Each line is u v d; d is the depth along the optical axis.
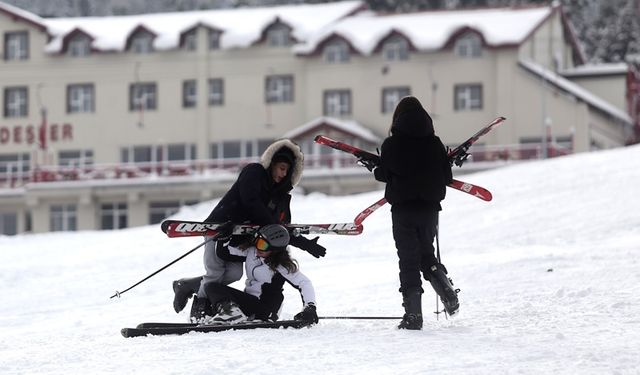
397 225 23.67
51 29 199.50
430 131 23.83
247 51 190.62
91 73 196.75
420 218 23.59
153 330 23.83
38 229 189.12
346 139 179.62
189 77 192.75
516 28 180.38
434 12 193.12
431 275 23.73
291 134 181.00
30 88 198.62
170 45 191.88
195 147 192.88
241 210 24.62
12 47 199.88
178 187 183.25
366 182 175.62
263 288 24.98
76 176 188.50
